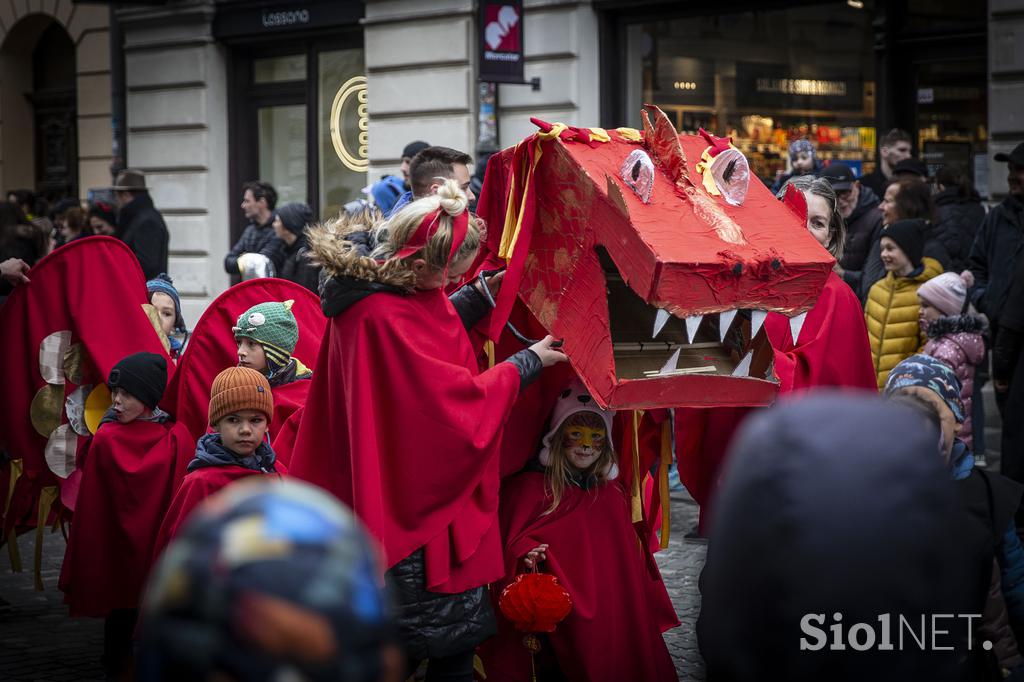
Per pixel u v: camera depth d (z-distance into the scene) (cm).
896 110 1015
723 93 1101
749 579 125
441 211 324
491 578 343
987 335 690
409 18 1255
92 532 448
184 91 1499
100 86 1702
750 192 338
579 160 332
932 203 700
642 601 388
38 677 472
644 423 405
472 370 343
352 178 1405
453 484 326
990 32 923
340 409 340
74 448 521
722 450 383
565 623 375
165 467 450
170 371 509
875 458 121
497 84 1178
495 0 1138
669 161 328
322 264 329
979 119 971
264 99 1484
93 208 1020
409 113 1270
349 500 342
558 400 380
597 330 327
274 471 395
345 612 97
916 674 129
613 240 318
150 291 565
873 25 1009
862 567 121
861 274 727
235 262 937
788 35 1061
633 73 1146
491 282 365
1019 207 690
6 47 1870
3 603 575
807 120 1055
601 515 383
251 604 95
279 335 443
